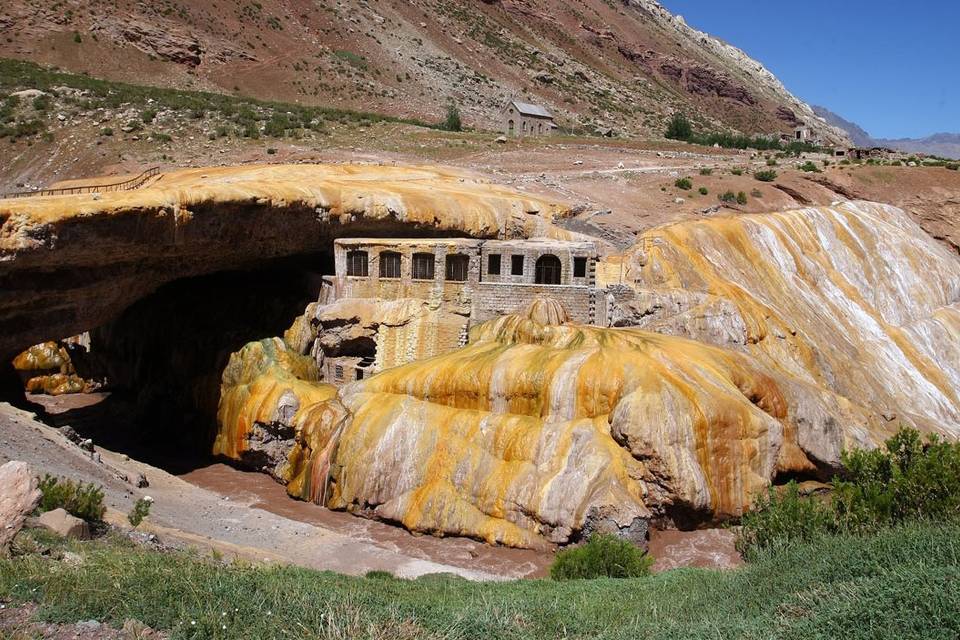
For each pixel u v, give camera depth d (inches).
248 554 1093.8
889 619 494.6
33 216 1428.4
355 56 5944.9
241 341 1911.9
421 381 1609.3
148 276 1781.5
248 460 1785.2
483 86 6461.6
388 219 1985.7
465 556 1343.5
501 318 1781.5
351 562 1254.9
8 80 3521.2
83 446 1525.6
